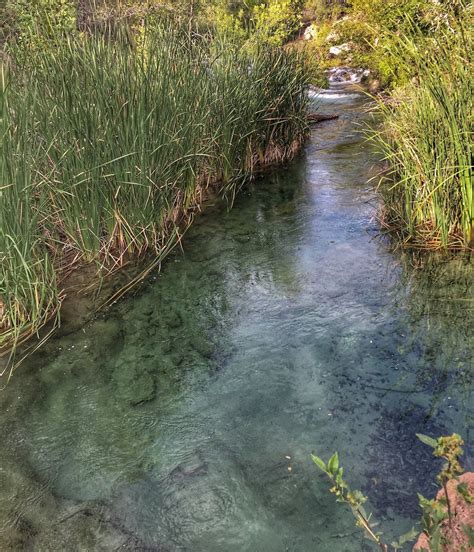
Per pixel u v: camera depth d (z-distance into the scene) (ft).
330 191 15.93
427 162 11.30
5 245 8.63
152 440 6.71
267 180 17.71
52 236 11.55
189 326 9.27
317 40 36.91
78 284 10.95
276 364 7.99
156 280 11.06
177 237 13.30
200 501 5.74
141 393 7.61
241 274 11.08
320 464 3.60
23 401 7.57
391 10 20.90
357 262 11.12
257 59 18.33
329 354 8.09
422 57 11.19
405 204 12.67
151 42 13.73
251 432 6.69
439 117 10.88
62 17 15.23
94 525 5.56
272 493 5.76
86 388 7.80
